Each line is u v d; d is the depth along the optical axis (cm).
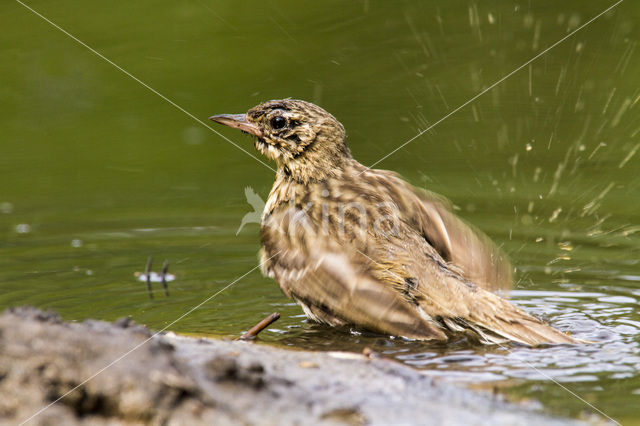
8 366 594
